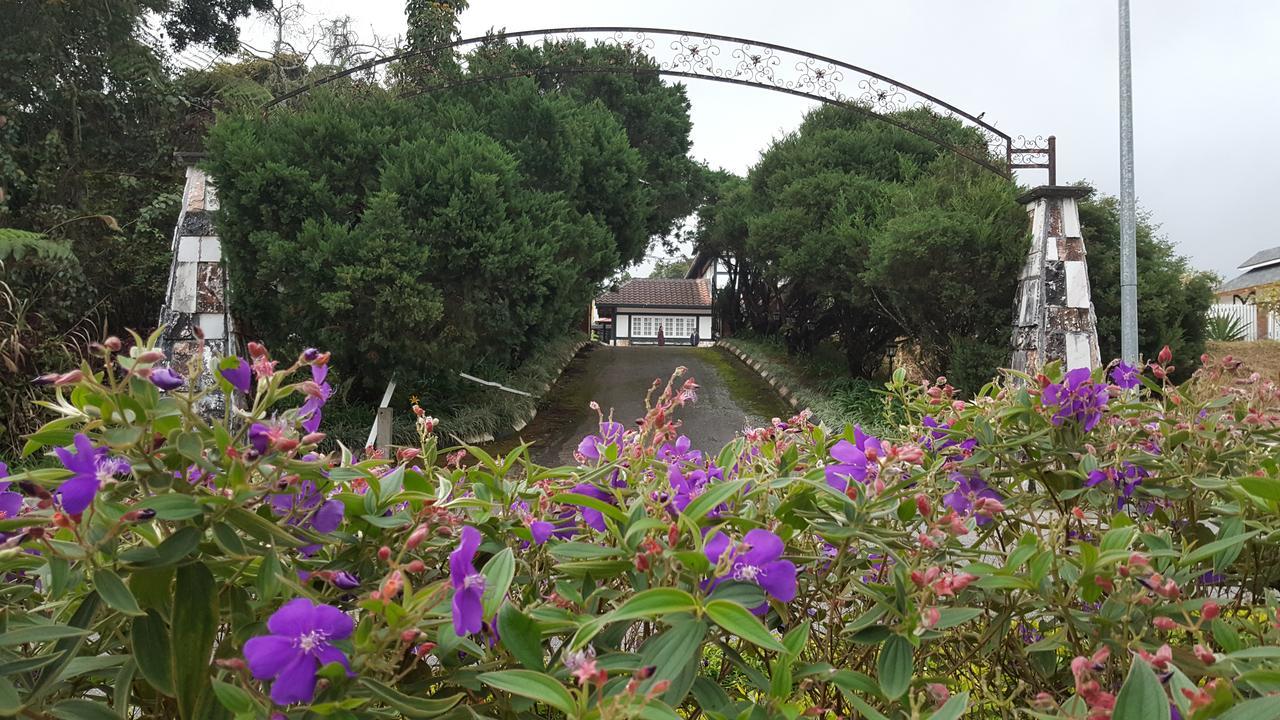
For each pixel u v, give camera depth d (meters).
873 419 8.94
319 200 8.30
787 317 15.81
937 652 1.54
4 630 0.89
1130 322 8.30
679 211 18.00
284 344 8.31
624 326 34.84
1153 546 1.27
